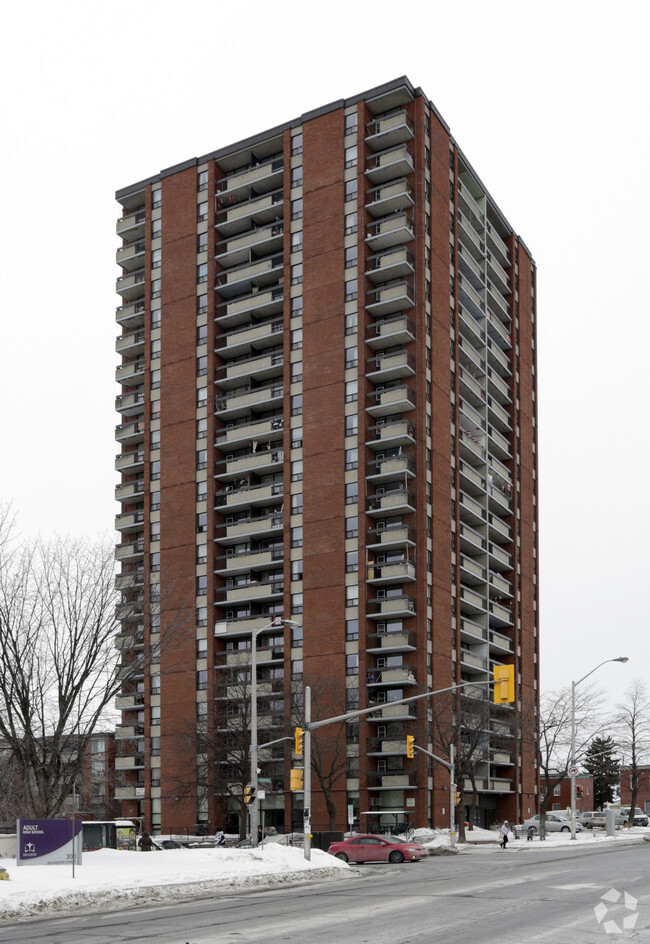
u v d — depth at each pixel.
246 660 75.00
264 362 80.75
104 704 42.91
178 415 84.31
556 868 37.44
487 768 79.75
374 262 77.75
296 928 19.55
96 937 19.27
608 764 120.88
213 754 71.00
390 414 76.44
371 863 45.84
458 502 79.31
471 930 18.59
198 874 32.69
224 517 81.56
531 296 104.06
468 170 89.12
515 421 94.75
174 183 88.88
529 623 93.25
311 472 76.38
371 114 81.19
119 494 86.94
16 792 51.75
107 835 44.88
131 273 93.06
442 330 79.94
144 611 46.09
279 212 84.06
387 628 72.56
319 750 67.69
